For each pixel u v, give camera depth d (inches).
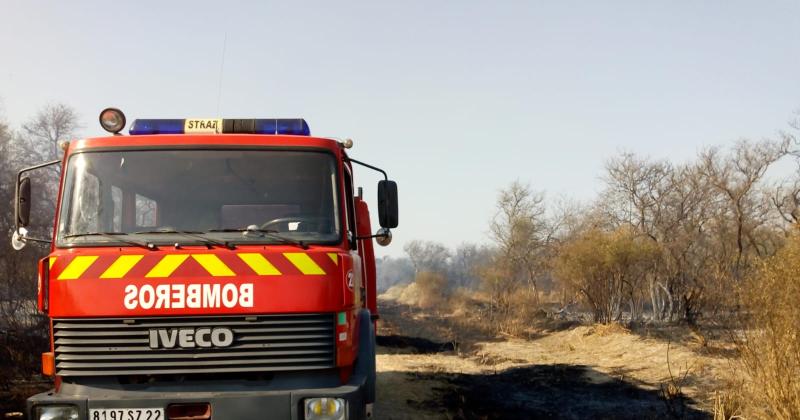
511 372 478.0
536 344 652.7
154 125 248.2
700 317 565.3
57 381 206.8
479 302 1370.6
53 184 891.4
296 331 205.5
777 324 256.5
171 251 207.9
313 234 221.9
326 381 208.1
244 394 197.9
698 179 948.0
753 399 275.4
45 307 214.4
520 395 389.1
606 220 1087.0
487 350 611.8
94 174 227.1
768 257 282.2
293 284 206.2
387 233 257.4
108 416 194.9
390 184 258.8
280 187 231.0
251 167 231.6
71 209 221.9
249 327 204.1
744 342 281.6
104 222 221.8
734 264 593.9
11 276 466.6
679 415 318.0
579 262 661.9
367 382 225.8
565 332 672.4
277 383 204.2
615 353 522.3
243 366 202.4
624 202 1058.7
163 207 226.8
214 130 249.4
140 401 195.5
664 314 661.3
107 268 204.2
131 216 225.6
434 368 503.2
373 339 242.8
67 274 204.4
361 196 320.8
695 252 802.2
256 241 214.5
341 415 201.2
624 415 326.6
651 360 469.4
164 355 201.3
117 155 229.6
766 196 914.7
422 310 1443.2
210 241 213.0
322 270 208.8
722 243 813.2
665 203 1010.7
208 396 196.5
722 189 884.0
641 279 669.9
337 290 209.6
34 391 357.7
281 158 232.8
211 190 229.6
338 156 236.2
